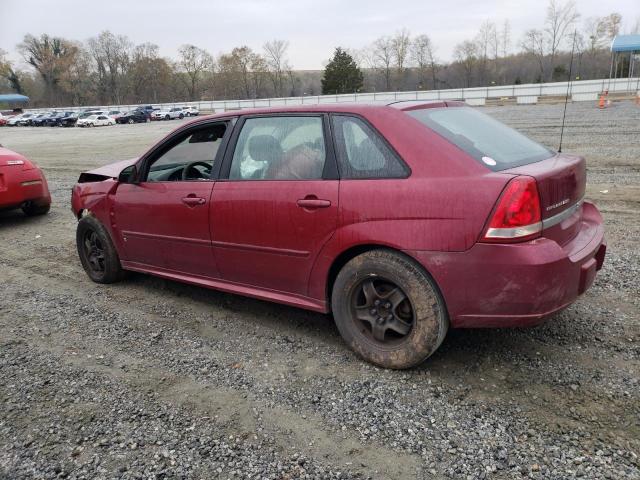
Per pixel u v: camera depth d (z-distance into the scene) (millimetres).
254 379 3385
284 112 3779
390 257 3211
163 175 4605
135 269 4973
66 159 18312
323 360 3588
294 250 3617
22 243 7113
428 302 3139
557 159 3434
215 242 4066
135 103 106438
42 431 2920
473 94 51938
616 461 2486
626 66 51562
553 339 3668
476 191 2922
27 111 79812
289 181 3613
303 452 2672
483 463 2520
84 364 3668
